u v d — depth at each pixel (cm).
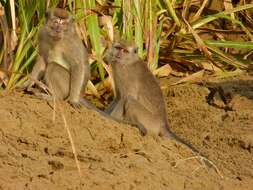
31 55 1567
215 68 1855
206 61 1867
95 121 1401
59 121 1370
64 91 1538
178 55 1880
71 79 1517
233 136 1499
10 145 1288
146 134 1440
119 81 1559
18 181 1173
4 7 1666
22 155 1260
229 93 1745
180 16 1942
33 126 1344
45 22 1515
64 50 1516
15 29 1597
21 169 1211
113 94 1683
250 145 1465
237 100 1719
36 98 1440
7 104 1384
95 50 1669
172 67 1873
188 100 1702
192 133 1551
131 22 1727
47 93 1493
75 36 1527
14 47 1583
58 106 1410
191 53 1881
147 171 1266
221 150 1463
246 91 1766
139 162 1294
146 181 1233
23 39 1556
